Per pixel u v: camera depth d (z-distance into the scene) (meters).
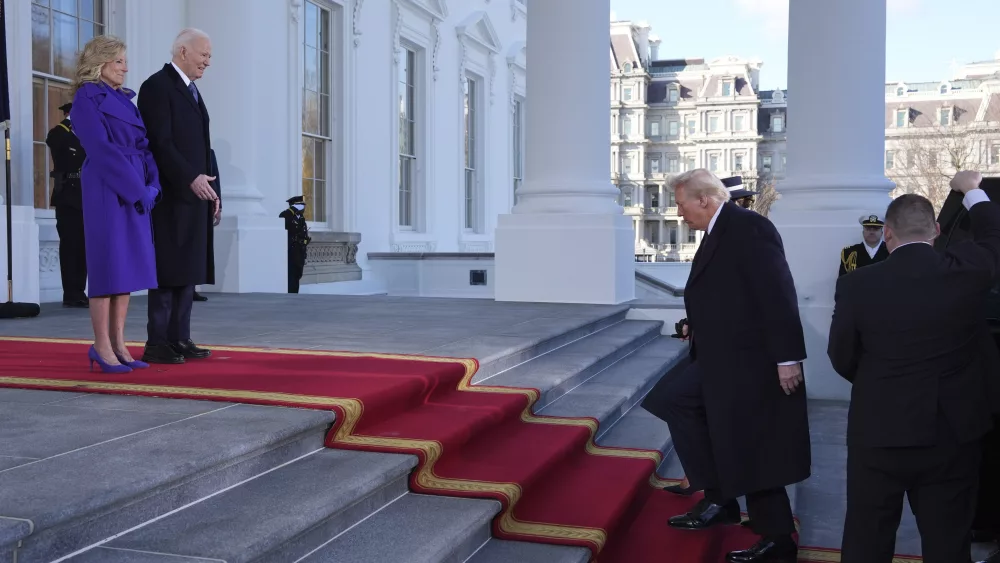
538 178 10.61
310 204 15.46
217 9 11.50
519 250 10.50
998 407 3.54
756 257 3.89
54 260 9.85
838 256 8.25
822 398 8.32
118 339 4.88
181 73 5.06
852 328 3.48
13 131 9.10
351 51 16.03
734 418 3.92
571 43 10.37
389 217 17.62
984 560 4.27
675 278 27.78
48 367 4.93
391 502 3.65
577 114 10.43
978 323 3.53
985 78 75.75
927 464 3.35
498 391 5.29
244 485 3.28
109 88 4.70
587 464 4.88
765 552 4.04
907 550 4.54
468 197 22.09
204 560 2.50
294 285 13.24
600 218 10.20
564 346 7.48
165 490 2.91
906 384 3.37
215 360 5.30
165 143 4.91
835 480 5.76
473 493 3.73
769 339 3.86
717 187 4.05
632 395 6.42
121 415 3.77
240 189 11.67
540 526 3.82
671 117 81.12
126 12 10.74
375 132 17.02
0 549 2.29
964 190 4.07
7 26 9.01
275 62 14.15
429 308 9.47
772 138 79.88
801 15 8.71
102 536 2.65
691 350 4.36
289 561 2.89
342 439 3.96
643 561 3.98
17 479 2.76
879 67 8.64
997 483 4.54
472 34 20.97
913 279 3.39
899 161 71.81
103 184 4.61
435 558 3.05
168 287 5.12
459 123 20.66
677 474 5.40
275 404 4.02
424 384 4.74
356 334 6.83
